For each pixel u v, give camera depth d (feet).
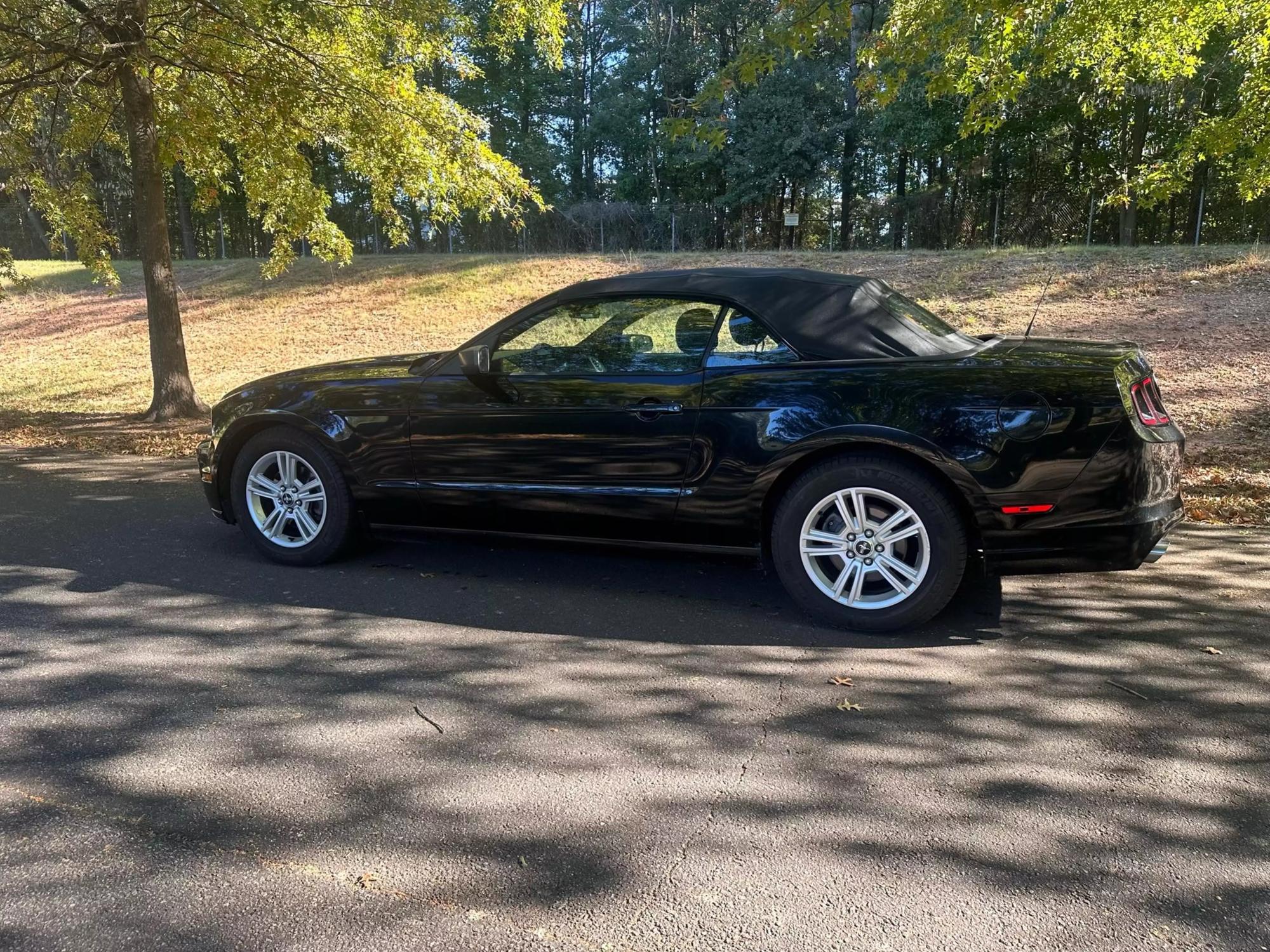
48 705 11.14
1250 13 27.63
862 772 9.53
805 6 30.48
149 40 36.68
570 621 14.10
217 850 8.18
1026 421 12.43
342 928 7.14
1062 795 9.08
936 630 13.69
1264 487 22.34
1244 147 35.53
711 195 127.95
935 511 12.94
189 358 58.18
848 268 59.11
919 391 12.87
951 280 52.75
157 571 16.84
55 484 26.20
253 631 13.71
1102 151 96.48
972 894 7.52
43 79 37.42
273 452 16.94
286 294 71.67
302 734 10.41
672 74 125.80
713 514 14.15
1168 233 106.42
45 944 6.93
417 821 8.64
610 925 7.18
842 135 111.65
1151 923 7.15
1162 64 30.58
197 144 39.70
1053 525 12.52
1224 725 10.55
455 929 7.13
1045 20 29.96
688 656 12.70
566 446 14.79
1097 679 11.86
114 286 46.03
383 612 14.55
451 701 11.26
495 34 40.83
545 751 10.00
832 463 13.35
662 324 14.49
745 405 13.70
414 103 38.40
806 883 7.68
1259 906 7.34
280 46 36.60
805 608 13.84
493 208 40.65
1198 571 16.48
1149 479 12.46
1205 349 37.42
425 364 16.42
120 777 9.44
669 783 9.33
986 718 10.76
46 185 42.70
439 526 16.26
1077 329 42.34
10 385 55.62
